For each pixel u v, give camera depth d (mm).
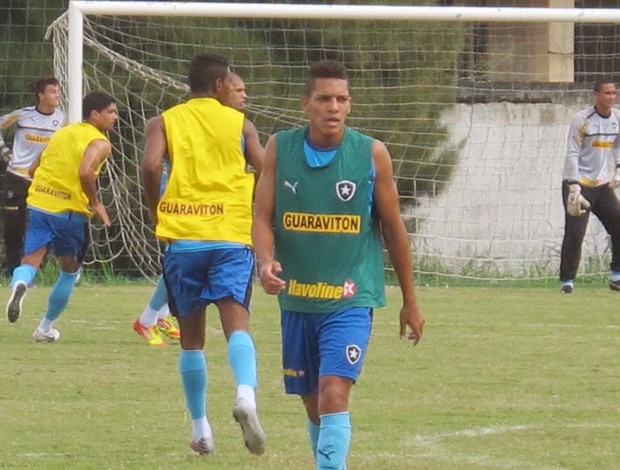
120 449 16453
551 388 21406
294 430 17812
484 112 47906
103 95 25562
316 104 13266
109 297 35812
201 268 16250
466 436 17438
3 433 17391
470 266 44781
